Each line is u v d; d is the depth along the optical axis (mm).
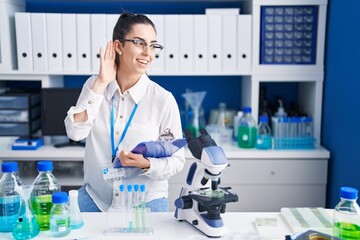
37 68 2520
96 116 1732
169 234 1288
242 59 2559
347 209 1238
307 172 2492
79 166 2672
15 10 2635
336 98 2428
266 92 2969
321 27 2557
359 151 2115
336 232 1235
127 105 1760
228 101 3000
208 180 1342
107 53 1635
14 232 1219
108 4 2867
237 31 2531
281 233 1294
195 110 2758
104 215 1429
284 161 2473
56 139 2719
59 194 1248
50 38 2488
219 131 2693
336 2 2428
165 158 1605
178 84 2971
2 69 2520
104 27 2475
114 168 1628
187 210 1362
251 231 1312
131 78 1732
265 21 2551
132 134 1734
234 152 2438
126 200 1420
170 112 1771
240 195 2500
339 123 2383
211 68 2555
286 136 2604
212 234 1261
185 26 2504
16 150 2408
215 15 2506
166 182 1781
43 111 2527
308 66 2592
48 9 2861
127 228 1310
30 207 1265
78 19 2469
